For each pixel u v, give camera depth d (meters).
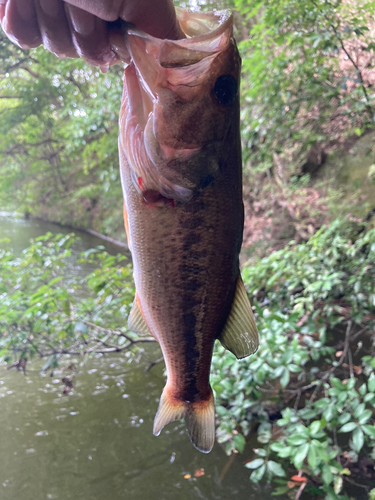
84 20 0.21
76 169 3.38
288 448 0.54
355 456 0.61
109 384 1.05
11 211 5.33
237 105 0.26
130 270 0.88
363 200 1.26
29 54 1.83
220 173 0.26
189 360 0.31
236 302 0.31
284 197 1.56
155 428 0.33
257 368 0.64
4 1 0.21
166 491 0.71
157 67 0.24
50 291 0.77
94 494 0.72
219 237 0.28
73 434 0.88
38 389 1.04
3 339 0.80
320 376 0.85
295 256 0.83
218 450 0.79
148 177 0.26
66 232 3.56
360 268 0.81
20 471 0.78
